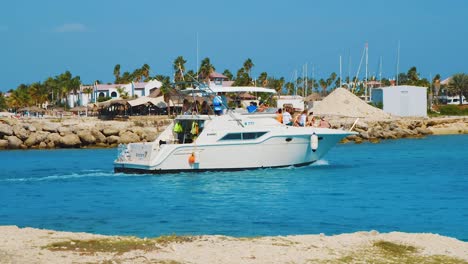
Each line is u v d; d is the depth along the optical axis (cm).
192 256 1720
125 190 3766
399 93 12725
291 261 1680
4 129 7962
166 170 4247
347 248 1841
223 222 2753
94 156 6569
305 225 2677
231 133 4291
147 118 10169
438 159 5938
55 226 2730
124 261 1659
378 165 5259
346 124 9375
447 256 1775
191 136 4419
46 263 1631
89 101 18100
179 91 4522
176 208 3136
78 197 3559
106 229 2633
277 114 4472
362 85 17588
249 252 1767
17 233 2044
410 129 10719
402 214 2941
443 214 2948
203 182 3978
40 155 6881
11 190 3897
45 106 18312
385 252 1805
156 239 1956
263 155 4381
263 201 3316
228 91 4431
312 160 4622
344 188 3781
